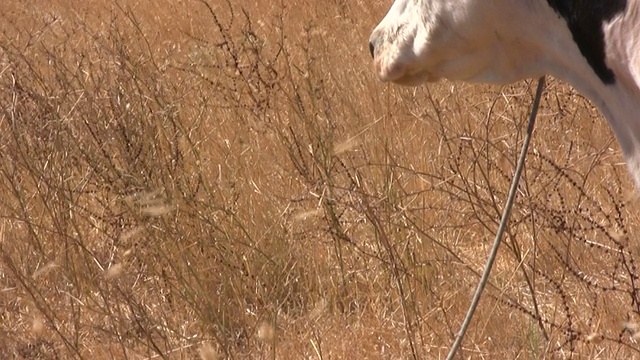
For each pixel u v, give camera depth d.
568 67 13.70
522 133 25.12
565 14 13.20
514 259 21.73
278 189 24.22
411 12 14.42
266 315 21.17
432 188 21.86
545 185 21.77
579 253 21.53
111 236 22.42
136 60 29.58
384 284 21.48
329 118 24.98
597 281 20.67
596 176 24.09
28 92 25.38
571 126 25.34
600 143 25.22
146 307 21.52
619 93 13.28
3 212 24.66
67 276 22.14
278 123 26.20
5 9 38.22
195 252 22.34
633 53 12.64
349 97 27.94
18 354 20.08
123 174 23.19
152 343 19.22
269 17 36.12
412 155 25.06
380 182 23.89
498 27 13.73
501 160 24.47
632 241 21.47
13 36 34.97
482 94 27.19
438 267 21.84
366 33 32.84
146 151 24.02
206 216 23.22
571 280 21.19
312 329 20.39
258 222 23.42
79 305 21.16
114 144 24.70
